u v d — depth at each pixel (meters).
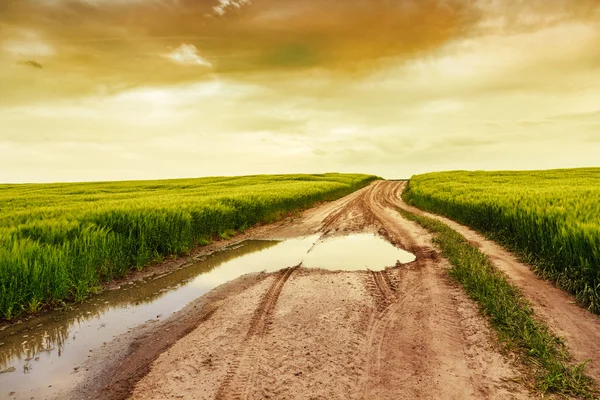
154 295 6.68
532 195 12.57
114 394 3.53
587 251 5.97
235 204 14.84
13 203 18.91
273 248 10.95
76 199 21.61
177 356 4.24
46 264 6.16
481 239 11.04
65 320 5.52
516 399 3.32
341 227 14.69
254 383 3.64
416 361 4.05
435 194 19.84
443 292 6.26
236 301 6.07
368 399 3.38
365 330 4.86
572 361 3.89
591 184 24.42
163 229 9.84
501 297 5.48
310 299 6.05
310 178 53.06
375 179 77.94
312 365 3.97
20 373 3.98
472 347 4.31
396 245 10.88
